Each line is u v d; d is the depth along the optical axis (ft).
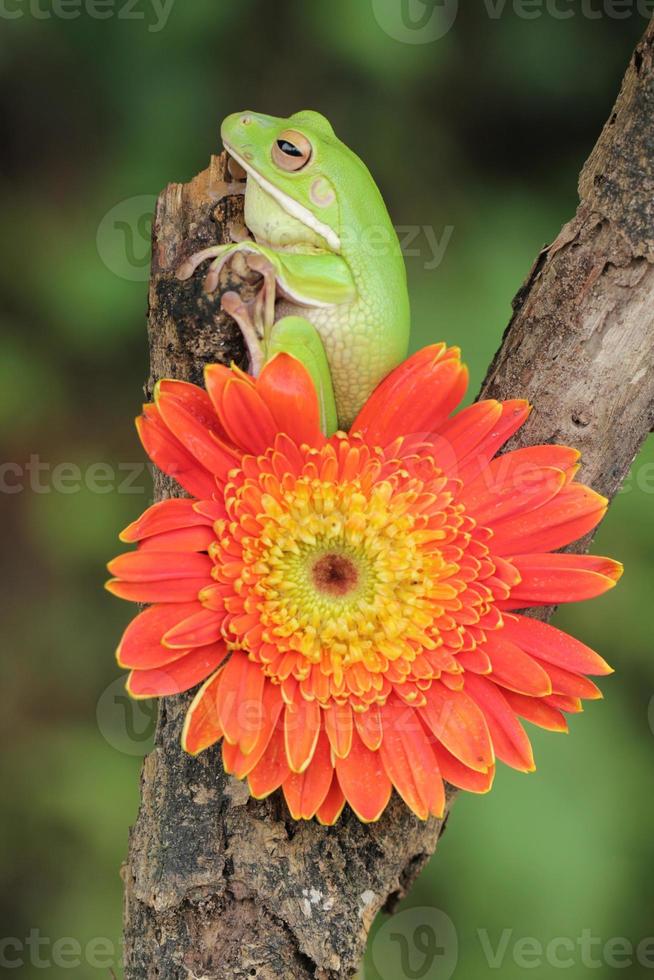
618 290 2.70
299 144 2.76
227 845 2.70
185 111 3.74
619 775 3.41
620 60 3.74
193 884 2.69
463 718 2.67
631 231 2.69
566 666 2.66
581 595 2.67
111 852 3.66
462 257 3.73
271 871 2.70
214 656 2.65
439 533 2.68
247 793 2.70
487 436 2.69
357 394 2.80
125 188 3.73
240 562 2.66
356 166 2.80
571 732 3.42
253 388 2.64
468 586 2.68
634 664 3.56
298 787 2.65
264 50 3.72
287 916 2.70
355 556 2.68
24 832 3.72
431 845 2.75
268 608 2.66
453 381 2.68
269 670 2.65
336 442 2.69
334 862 2.71
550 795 3.37
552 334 2.72
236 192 2.78
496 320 3.61
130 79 3.74
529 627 2.68
